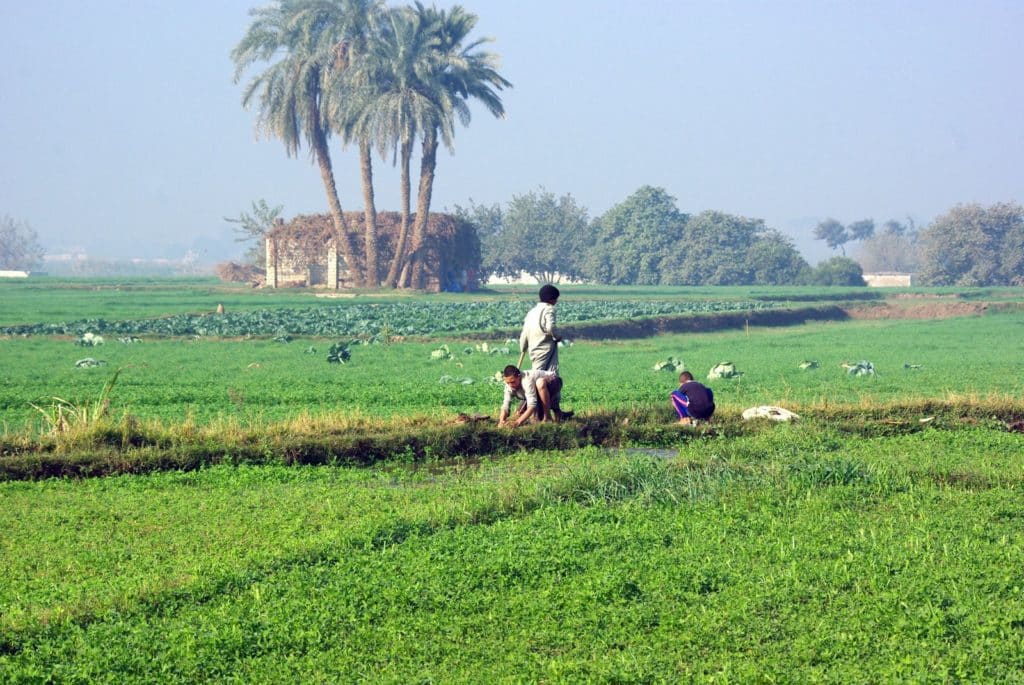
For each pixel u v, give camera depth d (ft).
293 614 38.09
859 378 124.77
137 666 33.96
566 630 36.81
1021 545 46.50
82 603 39.09
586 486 57.98
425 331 205.16
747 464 64.44
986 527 49.78
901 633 36.01
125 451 68.03
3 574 43.55
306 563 44.60
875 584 40.45
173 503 56.75
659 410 84.69
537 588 41.37
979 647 34.45
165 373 123.44
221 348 166.91
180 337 187.93
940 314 326.85
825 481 60.34
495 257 618.85
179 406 95.91
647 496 55.77
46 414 73.77
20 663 33.91
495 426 75.77
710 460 64.54
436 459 70.74
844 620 37.06
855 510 53.83
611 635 36.32
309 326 210.79
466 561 44.24
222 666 33.96
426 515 51.96
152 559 45.21
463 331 199.21
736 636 35.76
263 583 41.63
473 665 34.01
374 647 35.63
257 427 74.38
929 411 86.94
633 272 608.19
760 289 467.93
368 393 104.06
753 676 32.24
